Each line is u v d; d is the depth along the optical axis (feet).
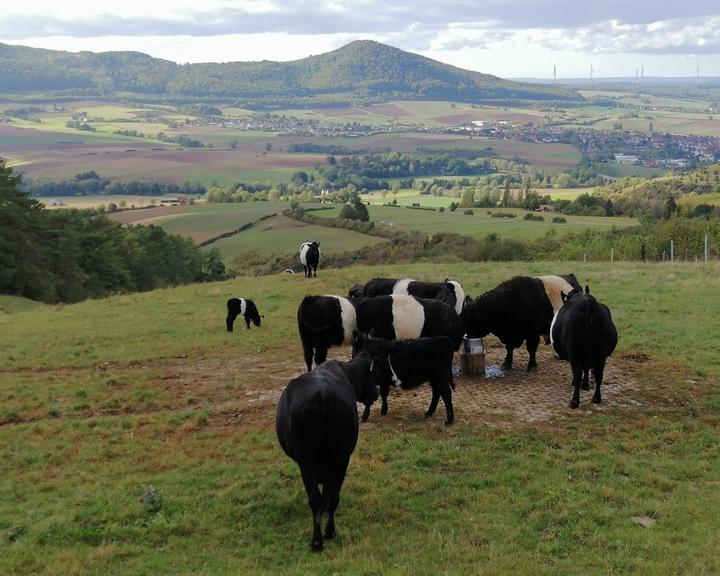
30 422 46.47
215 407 46.75
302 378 28.89
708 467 33.99
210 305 89.92
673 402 43.98
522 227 255.50
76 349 68.59
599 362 42.55
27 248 179.42
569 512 29.14
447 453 35.86
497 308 49.47
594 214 325.21
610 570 24.41
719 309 69.00
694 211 281.13
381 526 28.76
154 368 59.93
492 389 47.11
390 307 47.32
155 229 277.85
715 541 26.48
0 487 34.78
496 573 24.32
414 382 40.04
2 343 74.23
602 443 37.19
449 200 520.42
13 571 25.82
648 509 29.45
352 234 282.36
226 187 599.57
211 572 24.98
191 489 32.81
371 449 36.68
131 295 107.96
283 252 262.67
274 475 34.01
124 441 40.81
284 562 25.99
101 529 29.07
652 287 82.33
